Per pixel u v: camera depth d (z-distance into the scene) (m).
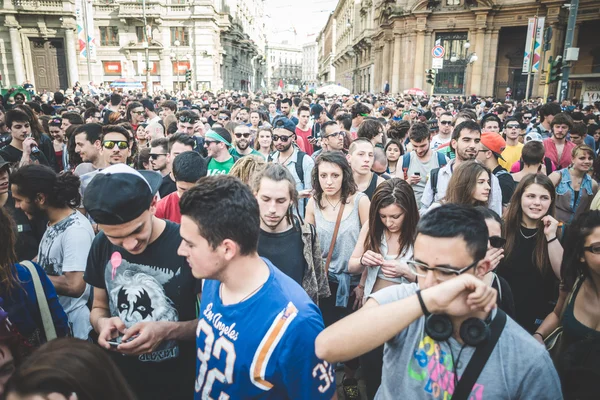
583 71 31.09
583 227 2.08
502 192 4.15
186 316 2.04
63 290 2.53
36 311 2.06
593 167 4.77
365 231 3.13
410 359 1.50
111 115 6.80
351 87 64.88
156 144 4.39
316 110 10.20
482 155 4.34
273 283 1.61
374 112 13.00
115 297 2.02
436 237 1.40
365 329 1.30
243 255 1.56
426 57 34.59
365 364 2.66
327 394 1.57
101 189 1.73
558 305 2.50
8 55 31.12
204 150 6.69
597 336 2.05
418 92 26.47
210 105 13.77
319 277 3.00
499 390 1.39
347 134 6.04
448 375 1.44
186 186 3.31
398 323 1.28
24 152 4.50
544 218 2.85
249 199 1.57
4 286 1.91
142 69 38.59
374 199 2.92
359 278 3.51
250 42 60.31
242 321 1.56
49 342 1.15
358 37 56.22
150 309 1.99
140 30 38.03
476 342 1.37
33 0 30.38
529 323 2.99
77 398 1.02
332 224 3.40
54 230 2.65
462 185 3.31
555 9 28.91
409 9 34.62
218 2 42.94
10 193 3.09
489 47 32.59
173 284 1.99
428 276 1.45
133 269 2.01
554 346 2.28
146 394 2.10
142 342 1.81
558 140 6.13
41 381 1.00
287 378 1.50
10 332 1.57
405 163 5.22
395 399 1.54
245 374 1.54
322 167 3.28
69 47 31.75
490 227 2.42
